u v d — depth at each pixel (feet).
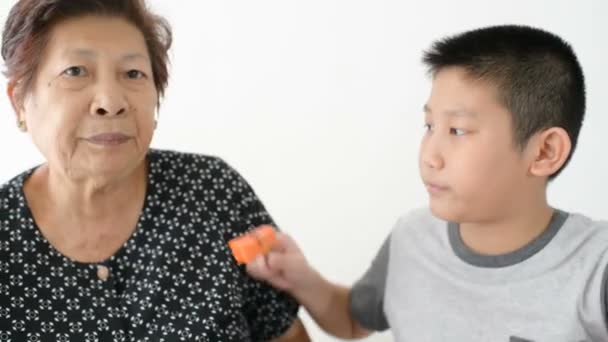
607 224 3.19
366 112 5.24
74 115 2.95
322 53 5.18
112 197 3.33
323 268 5.47
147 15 3.23
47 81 2.99
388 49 5.16
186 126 5.28
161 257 3.36
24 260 3.20
